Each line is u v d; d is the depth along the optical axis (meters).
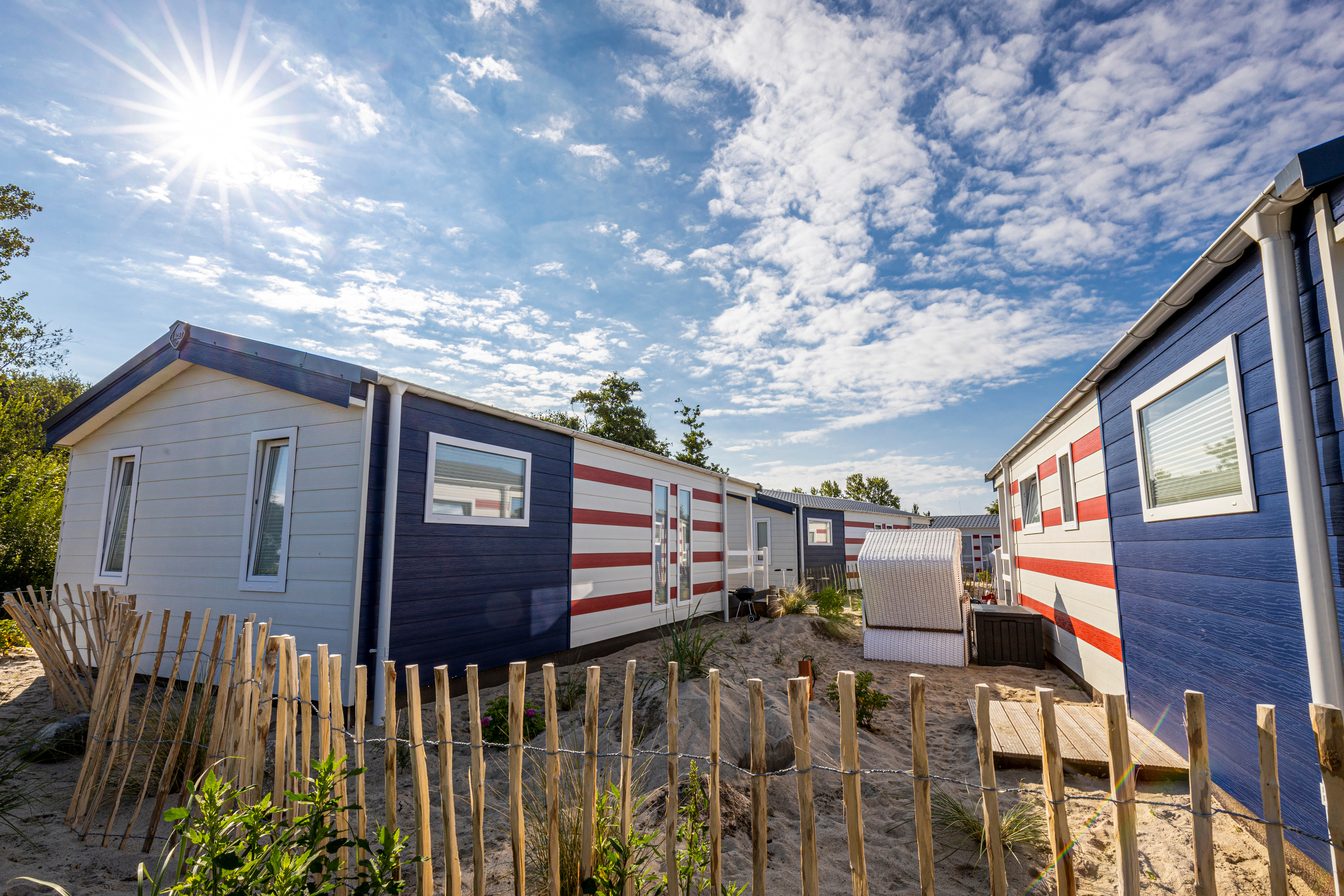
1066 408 7.20
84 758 4.04
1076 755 4.38
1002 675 8.06
